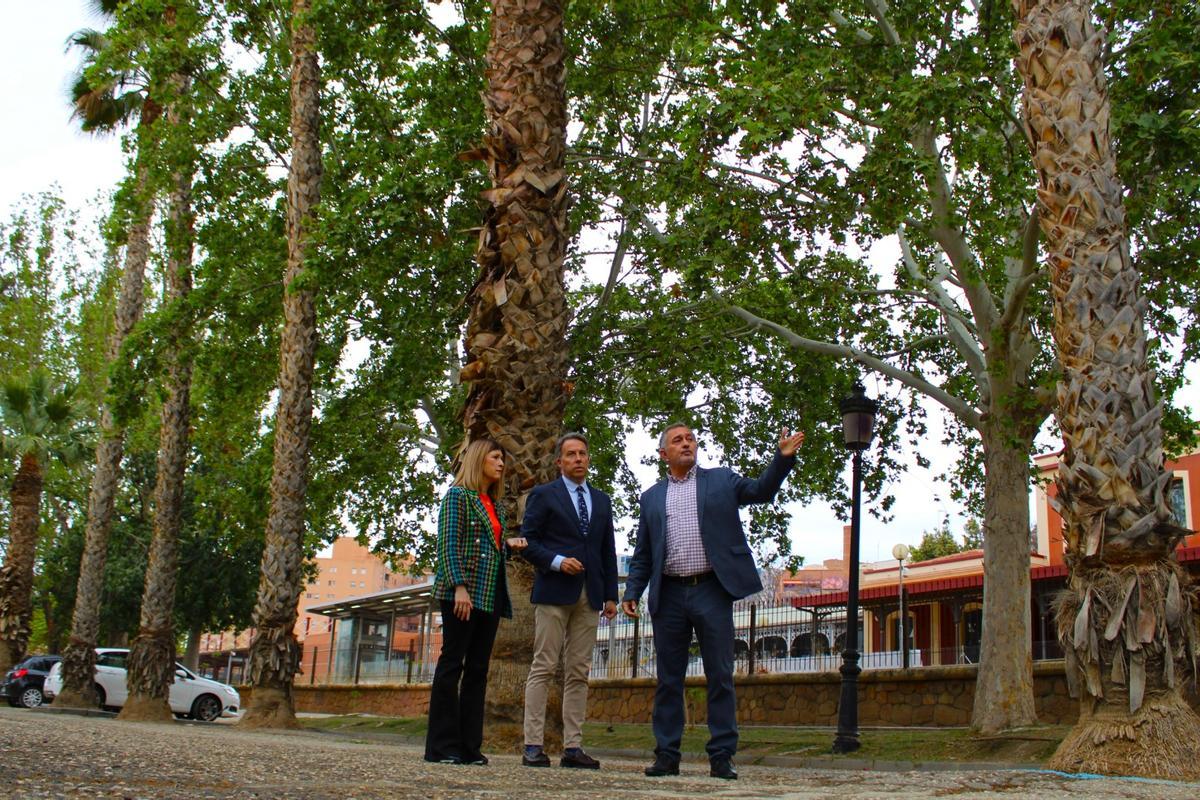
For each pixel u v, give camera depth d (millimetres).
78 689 23328
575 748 6137
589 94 17484
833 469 19703
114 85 26859
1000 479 14289
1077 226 6949
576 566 6086
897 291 15719
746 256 13289
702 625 5566
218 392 20547
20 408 27078
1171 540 6336
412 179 14586
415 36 16078
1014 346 14383
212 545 39062
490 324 8891
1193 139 10656
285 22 18875
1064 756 6207
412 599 30922
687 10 15352
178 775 3131
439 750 5449
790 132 11273
